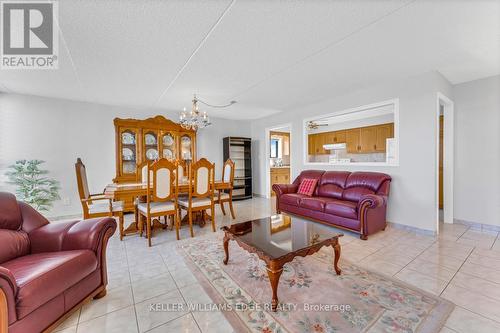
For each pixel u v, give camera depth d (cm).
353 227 303
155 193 290
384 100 349
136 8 171
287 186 438
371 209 295
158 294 174
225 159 609
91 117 438
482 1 167
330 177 401
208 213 442
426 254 243
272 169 662
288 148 771
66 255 150
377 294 170
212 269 213
